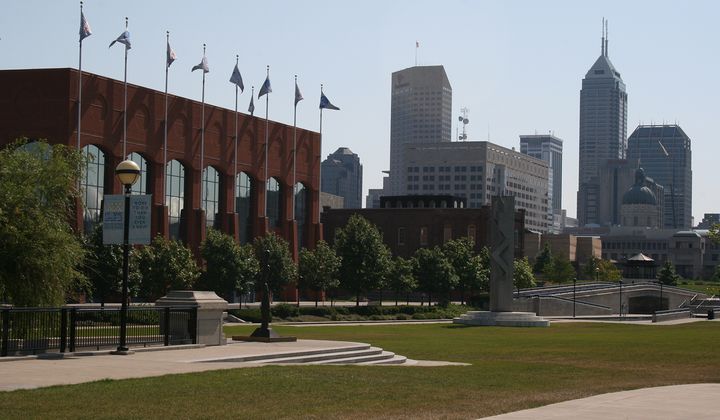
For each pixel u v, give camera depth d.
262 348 41.69
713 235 122.62
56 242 44.91
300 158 140.12
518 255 176.75
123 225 38.16
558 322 107.38
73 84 98.06
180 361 34.75
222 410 23.48
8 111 98.88
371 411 24.19
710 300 178.00
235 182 124.75
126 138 105.12
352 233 115.50
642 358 47.03
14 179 46.56
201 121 117.62
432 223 173.12
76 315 39.53
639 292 166.00
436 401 26.38
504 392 29.02
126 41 102.81
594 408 25.23
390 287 124.00
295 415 23.12
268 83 121.69
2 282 42.66
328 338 61.19
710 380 34.78
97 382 27.66
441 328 85.19
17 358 34.62
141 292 89.12
